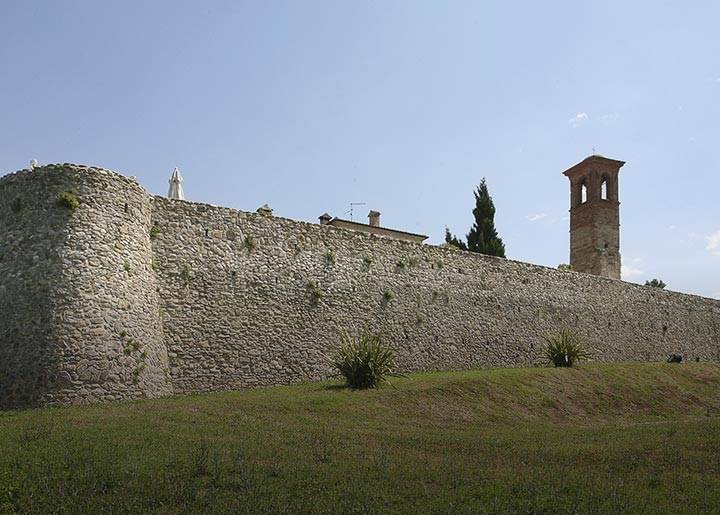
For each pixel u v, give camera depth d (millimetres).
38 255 21578
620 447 15875
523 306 38938
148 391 22359
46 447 13539
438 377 27703
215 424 17156
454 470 12977
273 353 27812
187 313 25797
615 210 56969
